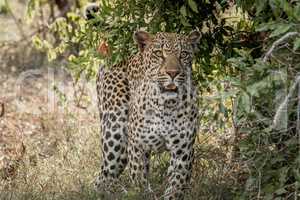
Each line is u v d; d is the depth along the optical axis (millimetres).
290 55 9398
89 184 12094
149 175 11805
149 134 11125
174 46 10758
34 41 14664
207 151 12211
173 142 11109
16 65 19672
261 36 12086
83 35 12453
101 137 12312
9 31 22359
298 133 9414
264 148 9852
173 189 11148
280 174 9781
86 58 12617
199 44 12281
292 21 8992
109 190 11742
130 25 11867
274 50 9234
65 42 13961
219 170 11758
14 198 11211
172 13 11859
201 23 12281
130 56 12023
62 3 20375
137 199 10922
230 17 12398
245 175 11469
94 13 11984
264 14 10477
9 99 17234
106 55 11977
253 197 10195
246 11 11578
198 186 11469
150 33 11602
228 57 12297
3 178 12539
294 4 9859
